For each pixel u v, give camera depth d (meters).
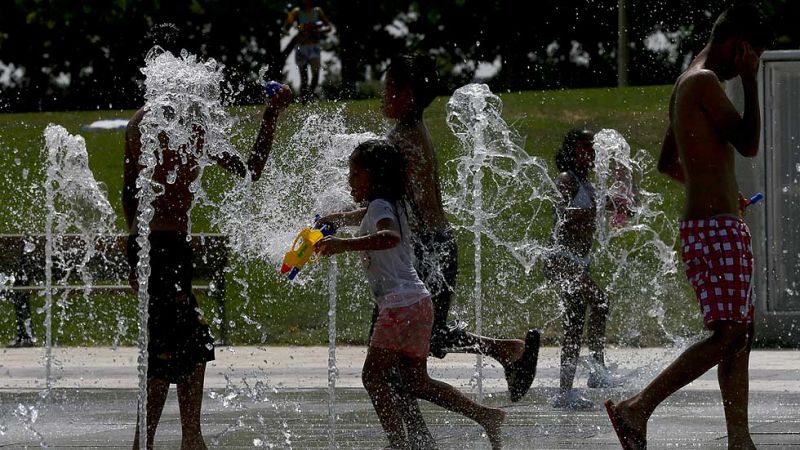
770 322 25.19
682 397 18.72
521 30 80.50
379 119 37.09
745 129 12.92
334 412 17.42
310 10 49.50
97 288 26.45
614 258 30.33
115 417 17.30
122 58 83.88
